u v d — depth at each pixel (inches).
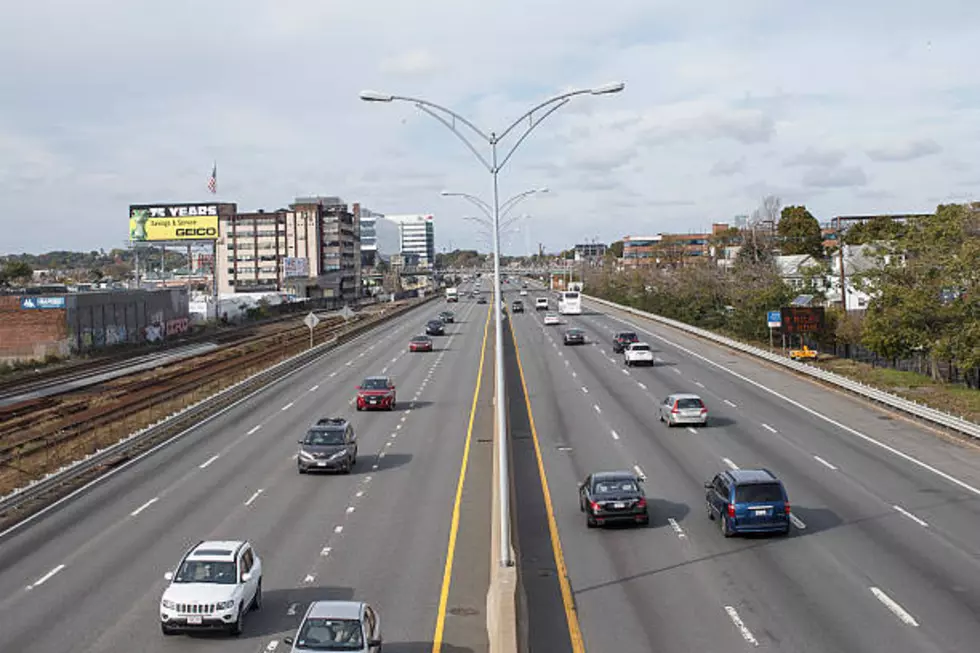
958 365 2305.6
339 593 900.6
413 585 920.9
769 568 951.6
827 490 1295.5
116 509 1255.5
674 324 4247.0
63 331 3518.7
